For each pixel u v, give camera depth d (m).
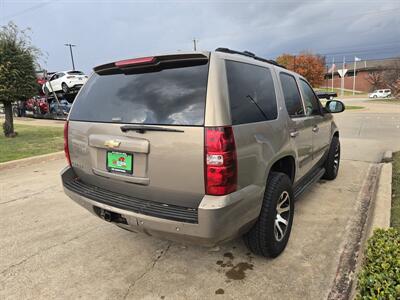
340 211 4.16
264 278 2.77
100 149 2.80
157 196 2.50
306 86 4.33
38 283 2.80
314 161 4.38
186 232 2.27
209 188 2.22
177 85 2.44
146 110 2.51
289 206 3.19
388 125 13.48
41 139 11.03
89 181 3.09
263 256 3.05
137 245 3.43
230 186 2.25
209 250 3.27
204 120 2.21
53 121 19.14
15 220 4.16
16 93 10.77
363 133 11.18
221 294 2.59
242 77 2.65
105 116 2.78
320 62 65.69
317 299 2.50
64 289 2.71
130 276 2.87
